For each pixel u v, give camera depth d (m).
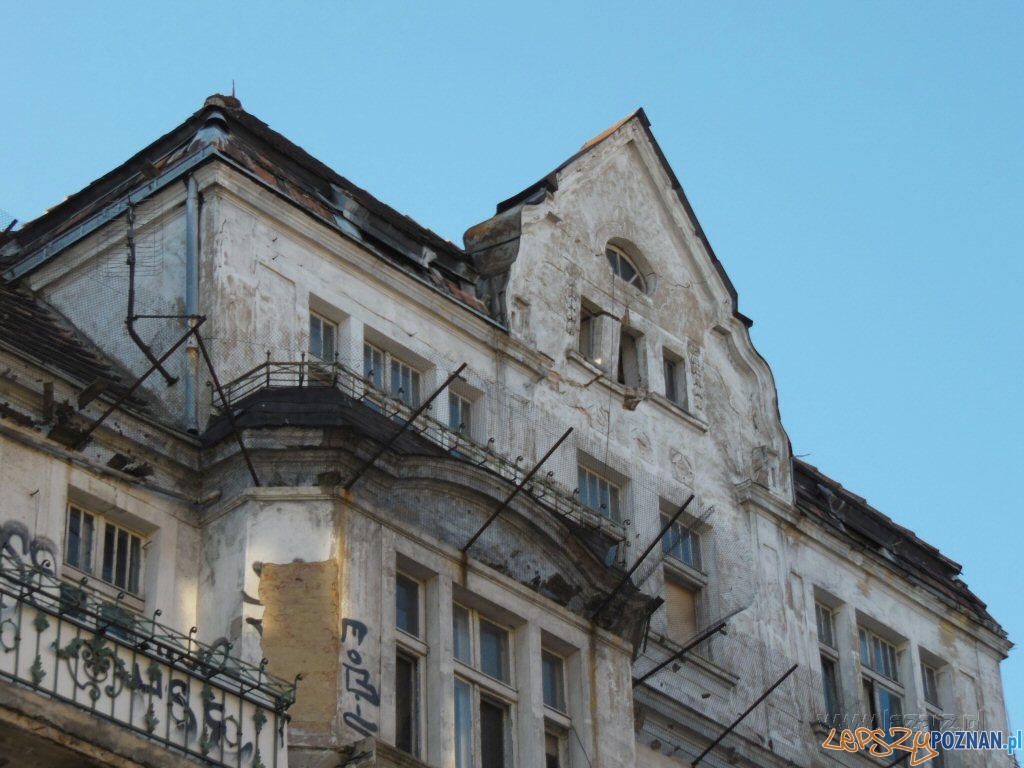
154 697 24.12
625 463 35.09
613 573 31.08
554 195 36.41
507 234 35.50
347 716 26.75
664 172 38.59
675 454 36.31
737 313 38.66
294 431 28.45
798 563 37.75
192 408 29.47
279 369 30.34
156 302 31.09
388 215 34.12
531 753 28.92
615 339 36.34
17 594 23.89
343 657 27.14
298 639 27.12
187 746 24.20
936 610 40.22
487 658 29.42
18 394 27.48
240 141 32.66
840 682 37.56
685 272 38.41
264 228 31.53
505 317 34.44
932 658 39.88
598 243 36.94
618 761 30.03
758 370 38.66
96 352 31.38
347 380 31.03
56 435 27.53
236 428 28.45
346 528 28.06
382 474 28.77
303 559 27.70
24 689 22.92
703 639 33.88
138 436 28.31
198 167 31.42
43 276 33.03
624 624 31.19
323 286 31.88
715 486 36.78
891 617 39.19
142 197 32.12
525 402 34.00
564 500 33.00
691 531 36.06
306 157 33.56
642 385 36.47
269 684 25.30
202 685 24.66
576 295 35.91
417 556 28.77
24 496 26.75
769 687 35.56
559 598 30.53
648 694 33.16
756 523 37.16
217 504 28.38
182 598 27.72
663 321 37.44
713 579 35.69
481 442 32.97
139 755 23.66
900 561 40.34
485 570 29.52
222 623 27.38
